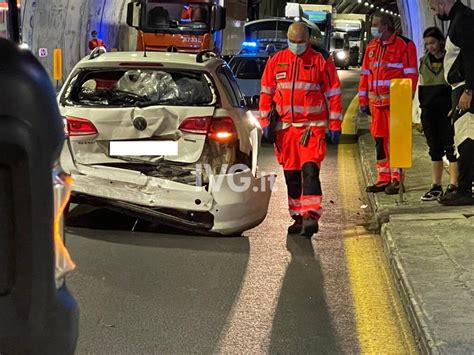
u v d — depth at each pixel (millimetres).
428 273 5645
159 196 6816
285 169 7438
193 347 4668
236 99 7734
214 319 5156
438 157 8375
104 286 5781
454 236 6668
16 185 2617
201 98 7426
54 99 2744
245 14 26938
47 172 2664
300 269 6367
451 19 7258
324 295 5723
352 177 11000
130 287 5777
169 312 5270
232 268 6348
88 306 5344
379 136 9133
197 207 6809
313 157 7160
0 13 13914
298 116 7160
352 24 49719
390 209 7879
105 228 7527
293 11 29797
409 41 9172
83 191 6918
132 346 4656
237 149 7016
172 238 7223
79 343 4676
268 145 14250
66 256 2826
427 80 8242
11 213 2633
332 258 6723
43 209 2648
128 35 33812
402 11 17984
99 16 27703
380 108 9133
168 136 7016
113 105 7121
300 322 5145
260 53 16609
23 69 2674
